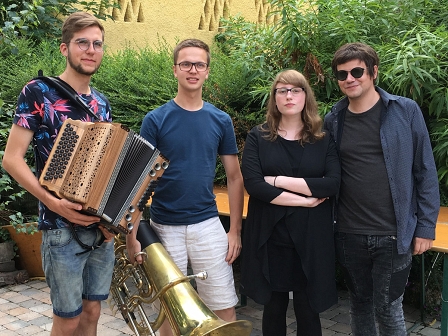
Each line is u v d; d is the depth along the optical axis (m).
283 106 2.61
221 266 2.83
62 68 5.25
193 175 2.73
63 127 2.22
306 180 2.55
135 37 6.71
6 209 4.81
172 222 2.77
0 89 5.45
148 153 2.31
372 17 4.60
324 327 3.78
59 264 2.32
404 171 2.48
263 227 2.65
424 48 4.01
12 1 6.01
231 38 6.09
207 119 2.77
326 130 2.71
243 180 2.81
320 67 4.32
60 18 6.65
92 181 2.15
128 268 2.74
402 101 2.54
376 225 2.54
